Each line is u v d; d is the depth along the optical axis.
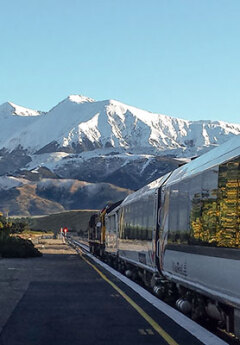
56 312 13.58
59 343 9.66
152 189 19.38
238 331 9.38
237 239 9.25
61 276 25.50
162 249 16.66
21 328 11.24
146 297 16.97
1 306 14.66
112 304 15.18
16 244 45.12
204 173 11.85
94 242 51.25
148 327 11.39
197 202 12.30
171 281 16.19
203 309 12.45
